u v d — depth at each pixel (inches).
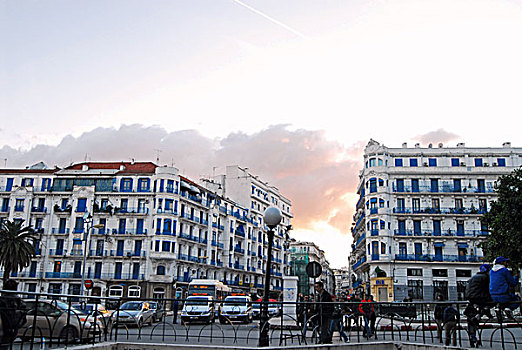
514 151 2588.6
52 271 2541.8
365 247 2768.2
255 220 3533.5
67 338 506.0
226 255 3080.7
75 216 2593.5
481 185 2571.4
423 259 2491.4
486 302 499.2
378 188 2603.3
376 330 653.9
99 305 677.3
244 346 558.6
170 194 2596.0
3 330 445.7
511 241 1278.3
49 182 2687.0
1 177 2699.3
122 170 2701.8
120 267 2518.5
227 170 3540.8
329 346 569.3
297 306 614.2
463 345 558.6
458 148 2632.9
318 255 5949.8
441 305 599.8
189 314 634.2
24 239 2297.0
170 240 2541.8
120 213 2568.9
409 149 2659.9
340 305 631.2
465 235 2506.2
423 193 2566.4
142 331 628.7
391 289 2455.7
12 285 514.0
